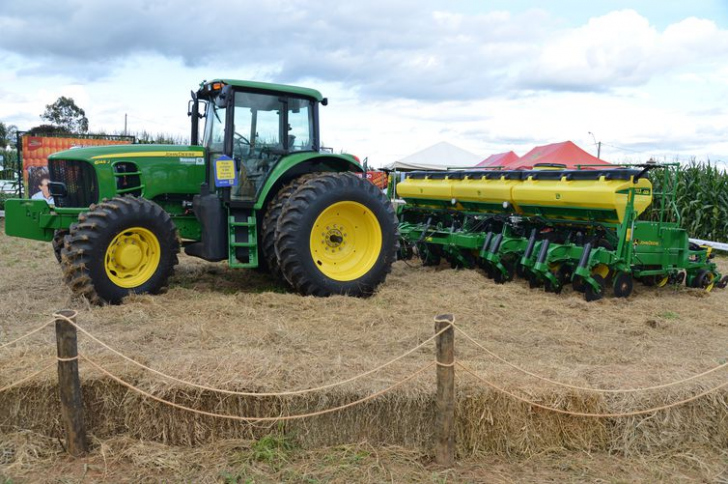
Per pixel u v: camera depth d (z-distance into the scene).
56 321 3.50
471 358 4.59
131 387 3.60
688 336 5.66
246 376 3.89
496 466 3.62
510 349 4.95
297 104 7.25
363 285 6.87
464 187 8.62
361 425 3.76
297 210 6.50
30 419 3.78
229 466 3.50
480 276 7.98
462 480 3.44
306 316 5.87
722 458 3.78
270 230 6.72
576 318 6.17
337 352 4.70
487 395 3.72
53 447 3.69
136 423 3.76
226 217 6.77
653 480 3.50
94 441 3.71
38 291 6.78
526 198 7.79
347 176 6.86
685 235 7.55
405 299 6.67
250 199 6.76
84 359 3.96
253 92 6.87
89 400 3.77
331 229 6.91
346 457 3.62
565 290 7.45
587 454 3.78
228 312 5.85
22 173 17.19
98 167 6.66
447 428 3.54
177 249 6.47
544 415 3.79
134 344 4.73
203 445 3.73
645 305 6.84
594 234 7.56
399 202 11.53
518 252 7.86
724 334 5.78
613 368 4.36
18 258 9.30
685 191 13.28
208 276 7.81
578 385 3.89
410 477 3.43
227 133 6.56
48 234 6.56
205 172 7.19
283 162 6.86
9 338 4.93
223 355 4.30
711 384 4.03
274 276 7.24
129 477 3.40
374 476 3.43
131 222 6.09
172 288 6.76
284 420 3.75
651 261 7.34
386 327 5.51
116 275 6.15
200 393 3.73
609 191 6.86
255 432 3.76
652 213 13.56
